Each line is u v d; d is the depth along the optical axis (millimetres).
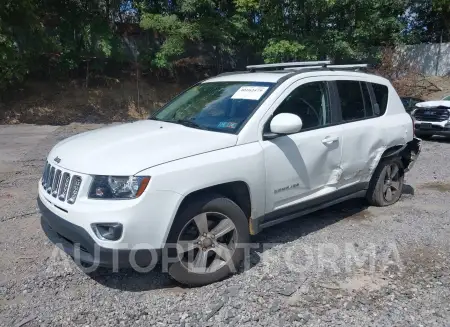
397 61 24062
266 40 20234
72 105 19141
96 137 3947
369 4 18922
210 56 23344
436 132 12023
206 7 19156
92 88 20422
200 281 3574
